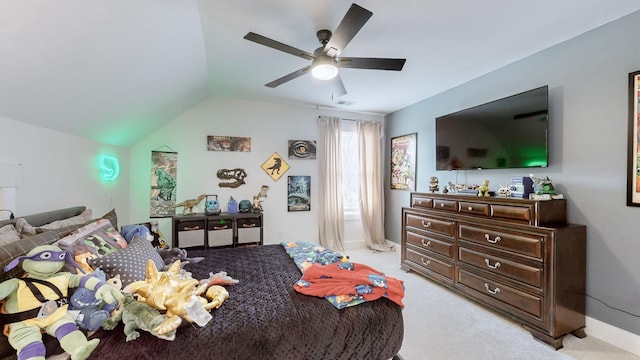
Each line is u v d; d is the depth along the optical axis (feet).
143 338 3.80
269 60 8.90
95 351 3.56
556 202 7.46
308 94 12.60
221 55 8.52
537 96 8.13
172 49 7.00
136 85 7.44
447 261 9.80
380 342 4.75
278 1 5.90
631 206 6.53
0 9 3.40
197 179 12.71
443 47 8.12
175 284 4.29
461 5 6.10
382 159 16.28
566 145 7.79
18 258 3.56
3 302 3.38
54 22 4.06
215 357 3.76
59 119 6.45
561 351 6.53
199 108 12.72
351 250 15.26
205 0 5.83
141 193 11.80
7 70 4.25
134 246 5.68
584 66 7.38
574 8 6.26
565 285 6.81
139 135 11.10
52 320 3.44
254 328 4.13
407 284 10.48
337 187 15.16
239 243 12.07
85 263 4.67
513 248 7.59
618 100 6.75
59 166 6.90
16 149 5.52
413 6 6.12
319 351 4.32
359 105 14.48
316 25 6.85
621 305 6.68
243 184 13.50
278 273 6.31
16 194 5.55
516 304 7.48
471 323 7.72
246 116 13.56
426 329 7.40
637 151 6.43
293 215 14.51
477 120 10.08
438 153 11.89
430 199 10.90
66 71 5.17
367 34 7.34
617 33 6.74
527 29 7.16
